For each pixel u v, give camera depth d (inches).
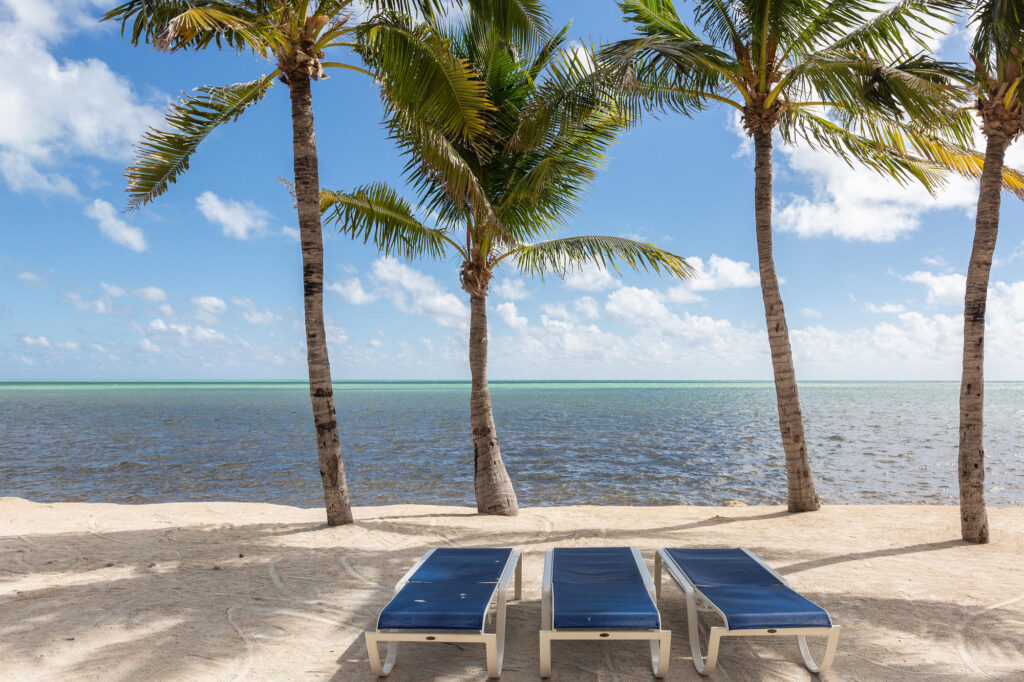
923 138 298.2
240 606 181.0
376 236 361.1
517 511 342.3
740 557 164.4
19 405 2106.3
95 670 137.3
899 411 1807.3
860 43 286.5
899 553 239.8
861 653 144.6
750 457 764.0
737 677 132.0
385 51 276.8
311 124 289.9
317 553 243.3
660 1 344.2
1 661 141.9
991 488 547.8
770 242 330.6
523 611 176.7
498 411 1815.9
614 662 140.6
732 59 300.8
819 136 351.9
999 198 247.8
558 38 346.3
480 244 359.6
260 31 267.4
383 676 134.1
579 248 359.6
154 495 512.1
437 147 281.1
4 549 249.0
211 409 1886.1
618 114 332.2
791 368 335.9
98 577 209.9
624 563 158.6
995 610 174.1
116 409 1861.5
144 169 314.5
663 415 1630.2
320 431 296.0
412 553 243.4
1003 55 230.4
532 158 355.6
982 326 255.1
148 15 258.8
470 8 290.4
